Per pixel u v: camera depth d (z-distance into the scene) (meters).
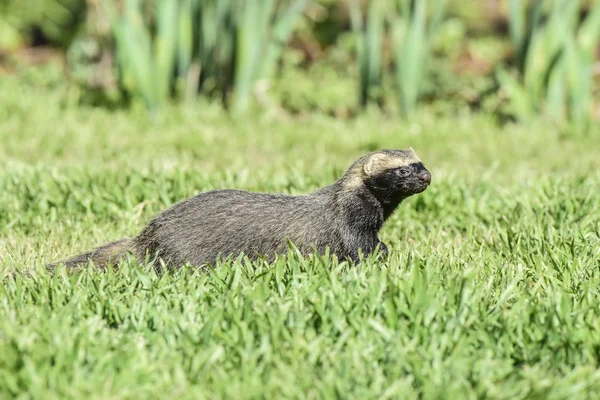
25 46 27.27
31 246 10.30
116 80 23.02
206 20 21.17
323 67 24.94
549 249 9.22
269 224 8.95
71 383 6.13
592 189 11.98
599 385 6.24
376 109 22.06
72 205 11.85
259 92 22.52
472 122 21.09
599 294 7.96
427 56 21.48
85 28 25.77
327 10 27.19
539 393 6.08
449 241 10.02
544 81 21.09
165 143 17.88
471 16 28.28
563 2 20.69
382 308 7.33
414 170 9.09
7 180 12.77
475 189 12.66
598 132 19.95
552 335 6.99
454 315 7.26
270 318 7.04
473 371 6.47
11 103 20.80
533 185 12.71
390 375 6.34
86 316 7.38
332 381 6.17
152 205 11.78
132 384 6.18
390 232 10.89
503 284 8.19
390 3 22.05
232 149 17.62
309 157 16.77
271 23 22.91
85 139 17.80
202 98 21.66
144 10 21.47
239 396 5.99
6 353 6.41
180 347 6.82
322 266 8.27
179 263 8.83
